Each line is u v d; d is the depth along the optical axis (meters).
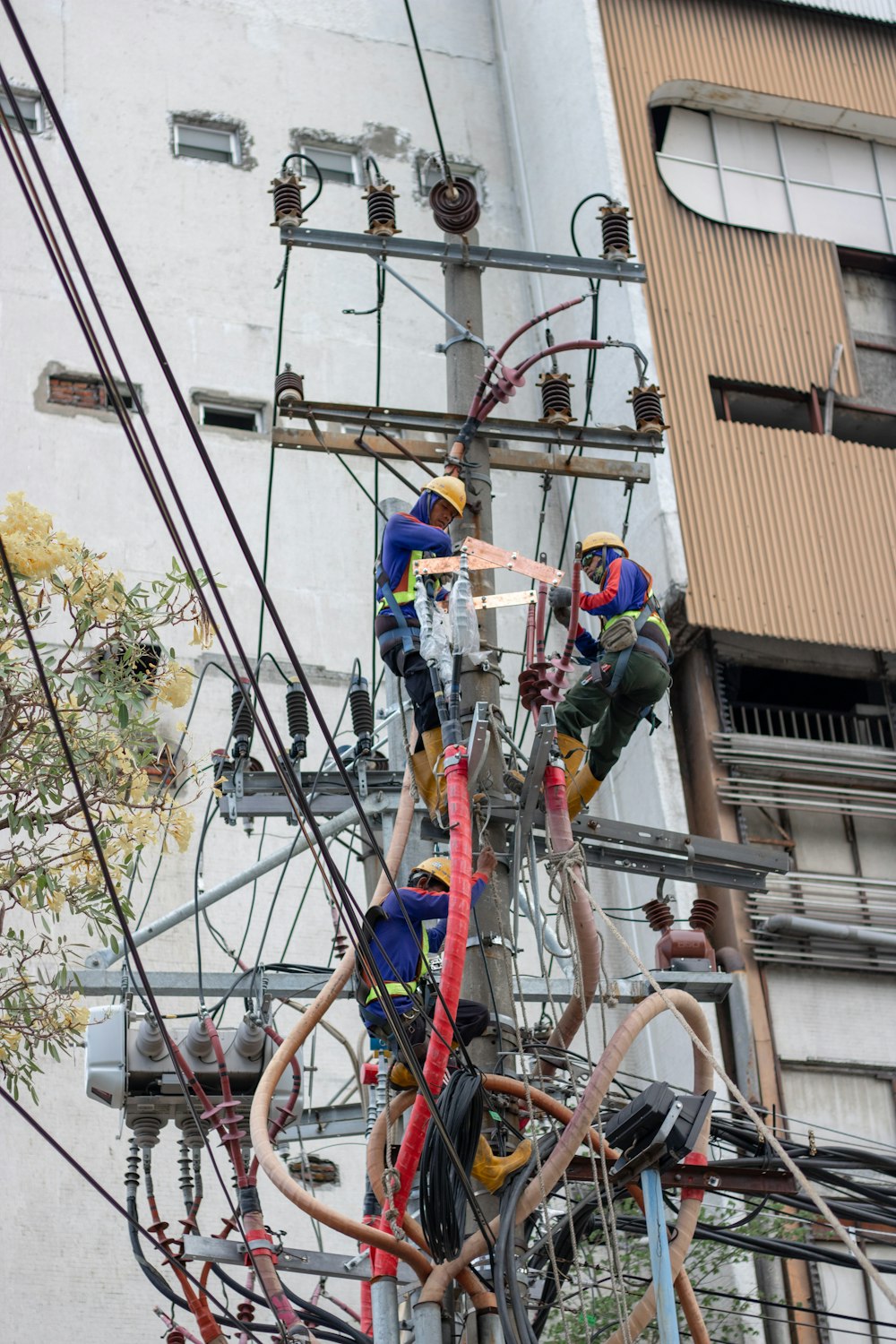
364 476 27.34
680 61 29.17
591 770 13.46
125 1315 20.19
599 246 27.44
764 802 23.62
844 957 22.91
